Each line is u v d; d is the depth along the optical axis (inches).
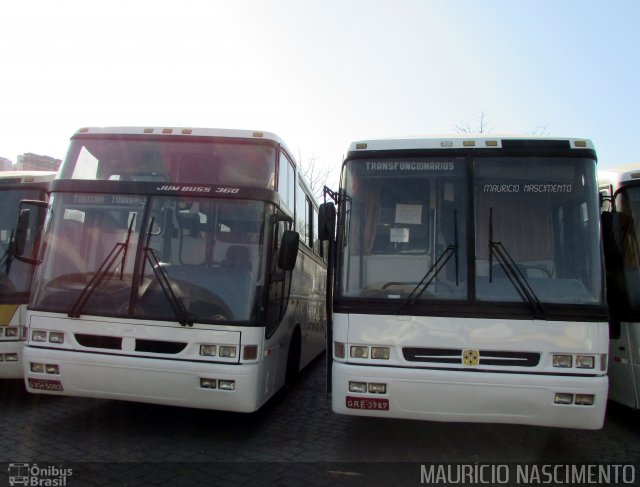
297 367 329.4
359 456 226.4
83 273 236.7
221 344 222.4
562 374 202.2
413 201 227.3
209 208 241.4
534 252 216.5
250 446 233.9
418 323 209.9
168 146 264.2
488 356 205.5
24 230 253.0
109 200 243.8
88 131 269.0
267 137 265.6
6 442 225.3
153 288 230.4
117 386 224.7
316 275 409.4
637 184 264.5
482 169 227.1
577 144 227.5
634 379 251.8
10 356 268.7
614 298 260.5
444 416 205.9
